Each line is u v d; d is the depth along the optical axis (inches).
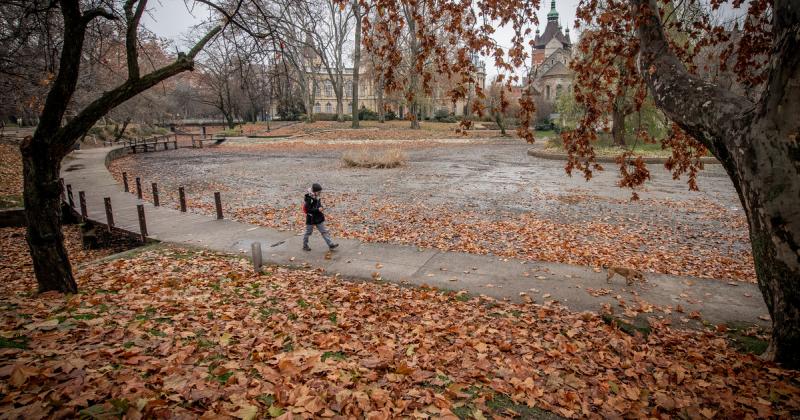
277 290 285.7
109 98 249.9
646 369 187.3
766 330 233.8
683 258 368.8
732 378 176.2
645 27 230.2
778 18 158.6
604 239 430.3
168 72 262.7
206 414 120.6
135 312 221.0
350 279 319.0
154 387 135.1
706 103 191.8
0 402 113.6
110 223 485.1
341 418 130.8
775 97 157.9
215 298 260.5
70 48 237.9
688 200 624.4
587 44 297.1
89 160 1196.5
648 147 1238.9
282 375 155.0
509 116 2363.4
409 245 410.3
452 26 232.8
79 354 151.8
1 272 402.3
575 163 293.3
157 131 2571.4
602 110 295.1
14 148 1136.8
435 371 175.9
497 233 453.4
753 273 329.1
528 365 187.8
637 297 280.5
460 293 287.7
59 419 109.0
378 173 951.6
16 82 538.6
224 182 847.7
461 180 839.1
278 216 551.2
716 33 283.7
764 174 163.3
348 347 191.5
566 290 293.7
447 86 2102.6
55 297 245.3
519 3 229.0
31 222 249.3
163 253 384.2
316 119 2802.7
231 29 336.5
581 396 162.4
